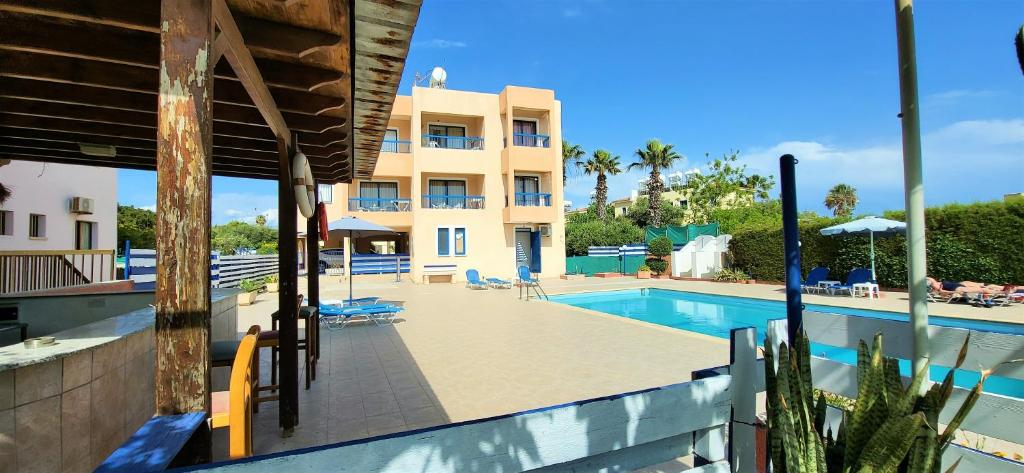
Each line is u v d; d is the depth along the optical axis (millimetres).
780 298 13062
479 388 5234
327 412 4508
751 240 18875
